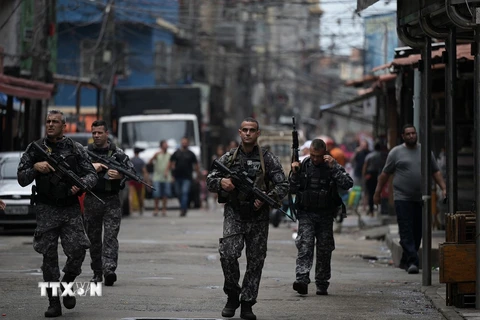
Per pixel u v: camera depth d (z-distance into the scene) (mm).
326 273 20641
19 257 27500
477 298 17672
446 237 18547
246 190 16766
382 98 50469
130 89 63625
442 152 37969
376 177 47562
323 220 20656
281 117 125188
